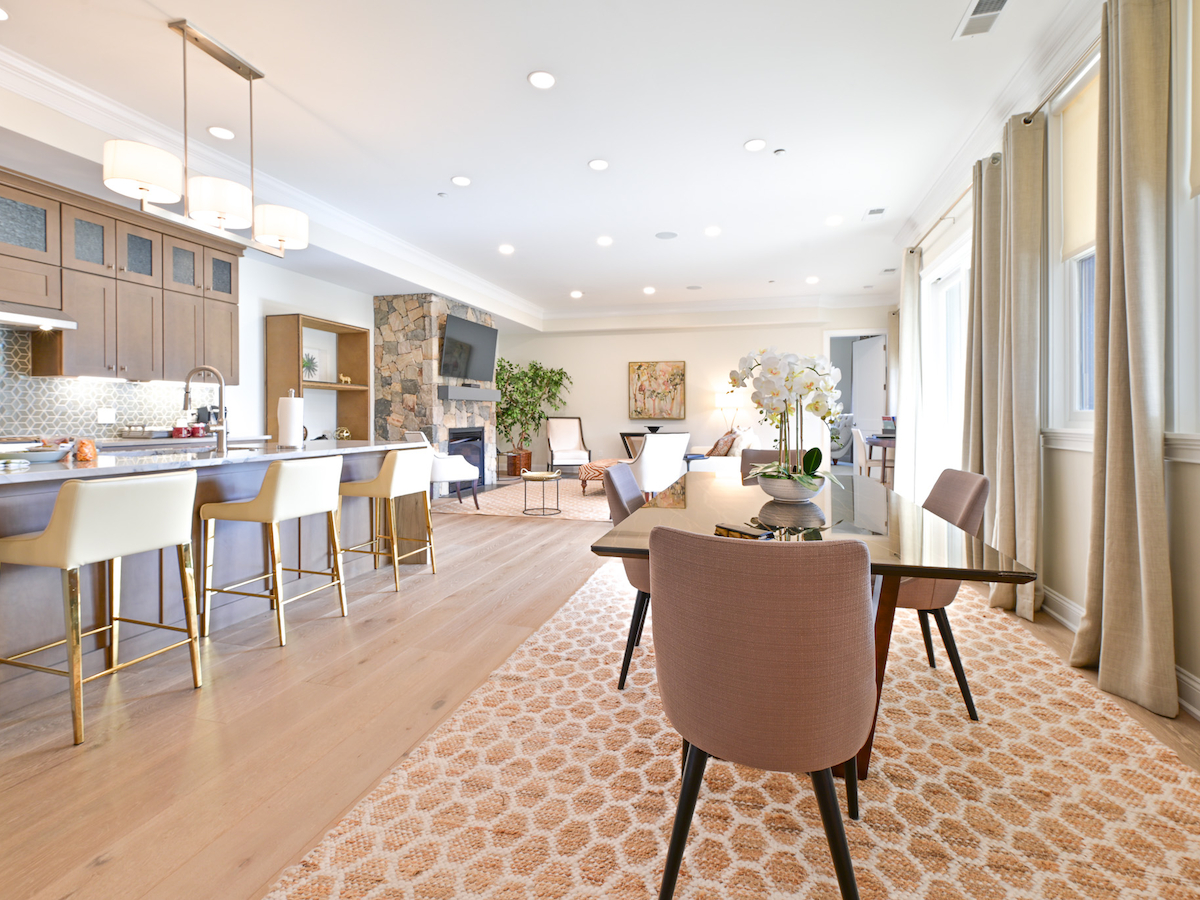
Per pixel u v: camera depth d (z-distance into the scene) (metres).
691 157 3.87
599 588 3.43
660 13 2.48
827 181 4.29
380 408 6.92
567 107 3.24
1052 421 2.80
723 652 1.02
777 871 1.26
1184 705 1.93
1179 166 1.97
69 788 1.55
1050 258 2.77
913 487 5.25
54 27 2.56
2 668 1.94
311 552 3.38
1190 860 1.27
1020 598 2.84
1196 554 1.88
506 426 9.44
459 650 2.51
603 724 1.88
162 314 4.13
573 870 1.26
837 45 2.70
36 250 3.38
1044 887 1.20
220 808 1.47
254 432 5.37
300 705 2.02
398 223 5.24
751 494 2.36
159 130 3.45
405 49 2.73
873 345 9.59
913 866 1.26
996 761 1.66
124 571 2.34
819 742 1.01
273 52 2.75
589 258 6.39
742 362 2.15
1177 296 1.98
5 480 1.85
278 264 5.42
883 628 1.57
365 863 1.28
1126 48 1.95
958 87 3.04
